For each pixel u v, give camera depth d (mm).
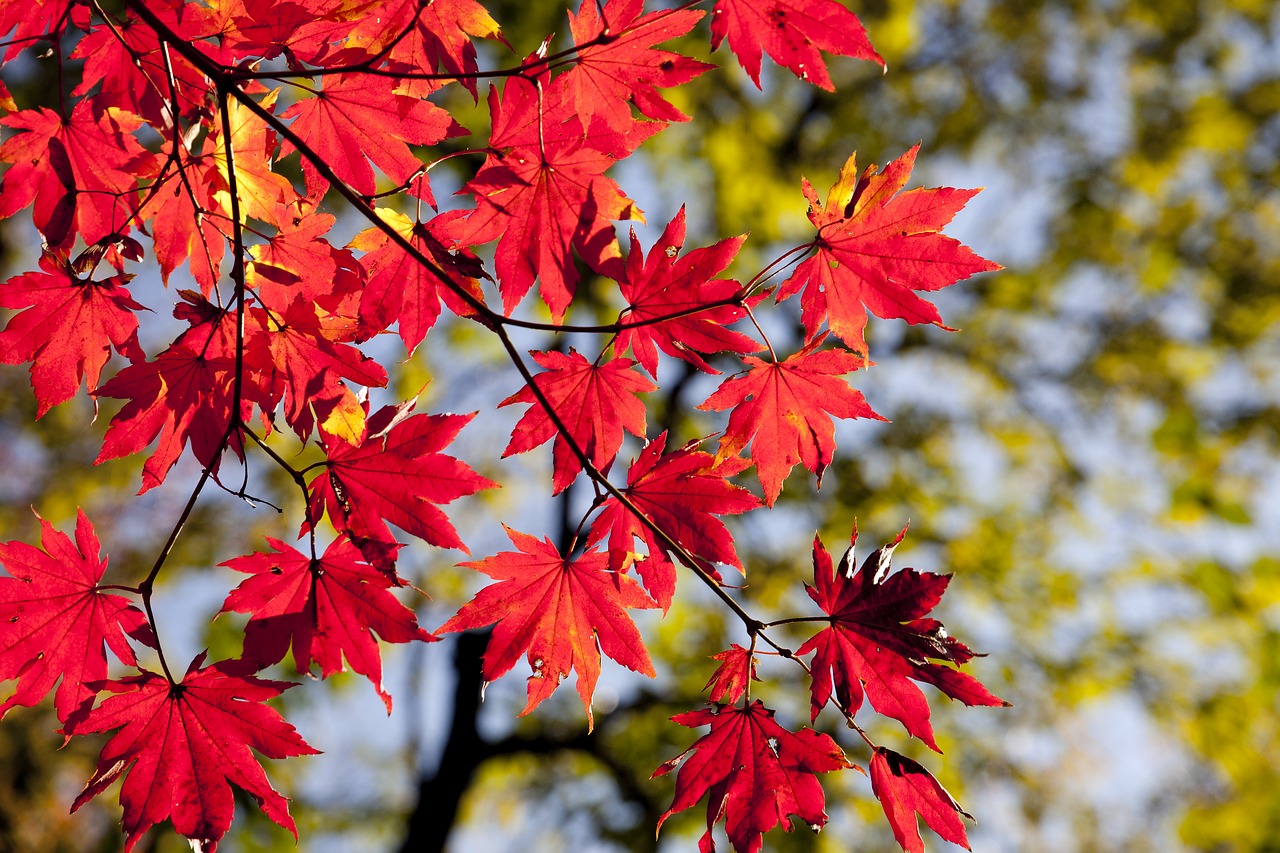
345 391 1053
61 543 1020
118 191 1068
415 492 1039
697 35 3000
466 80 1040
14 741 2963
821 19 1005
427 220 1058
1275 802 3146
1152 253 3818
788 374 1067
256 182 1063
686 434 3486
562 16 2541
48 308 1053
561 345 2777
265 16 1025
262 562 1030
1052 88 3895
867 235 1040
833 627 1033
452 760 3109
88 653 1029
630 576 1059
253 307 1047
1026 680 3424
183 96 1054
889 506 3537
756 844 1033
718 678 1040
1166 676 3385
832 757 1031
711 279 1053
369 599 1036
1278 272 3732
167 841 2693
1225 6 3789
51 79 2271
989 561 3508
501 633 1054
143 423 1055
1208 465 3574
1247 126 3695
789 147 3844
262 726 1027
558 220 1054
